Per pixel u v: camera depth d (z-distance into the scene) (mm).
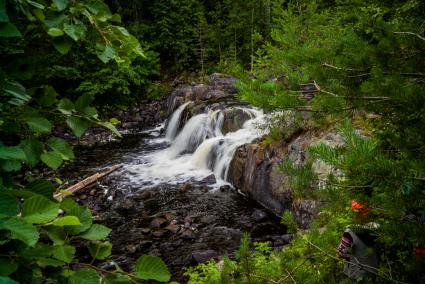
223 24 24297
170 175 10961
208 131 13070
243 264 3105
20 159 1139
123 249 6949
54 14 1394
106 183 10336
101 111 18297
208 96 16938
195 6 25469
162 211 8602
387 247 2895
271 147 8609
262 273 3174
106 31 1511
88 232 1341
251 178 9047
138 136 15898
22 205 1107
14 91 1305
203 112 14414
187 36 23922
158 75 23188
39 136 1488
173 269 6312
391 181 2043
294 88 3008
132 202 9094
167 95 20500
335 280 3084
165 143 14758
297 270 3164
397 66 2482
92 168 11656
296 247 3455
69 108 1471
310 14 3416
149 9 25500
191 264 6430
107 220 8219
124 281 1314
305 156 6891
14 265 1054
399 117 2574
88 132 15852
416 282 2590
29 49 1512
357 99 2611
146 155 13156
